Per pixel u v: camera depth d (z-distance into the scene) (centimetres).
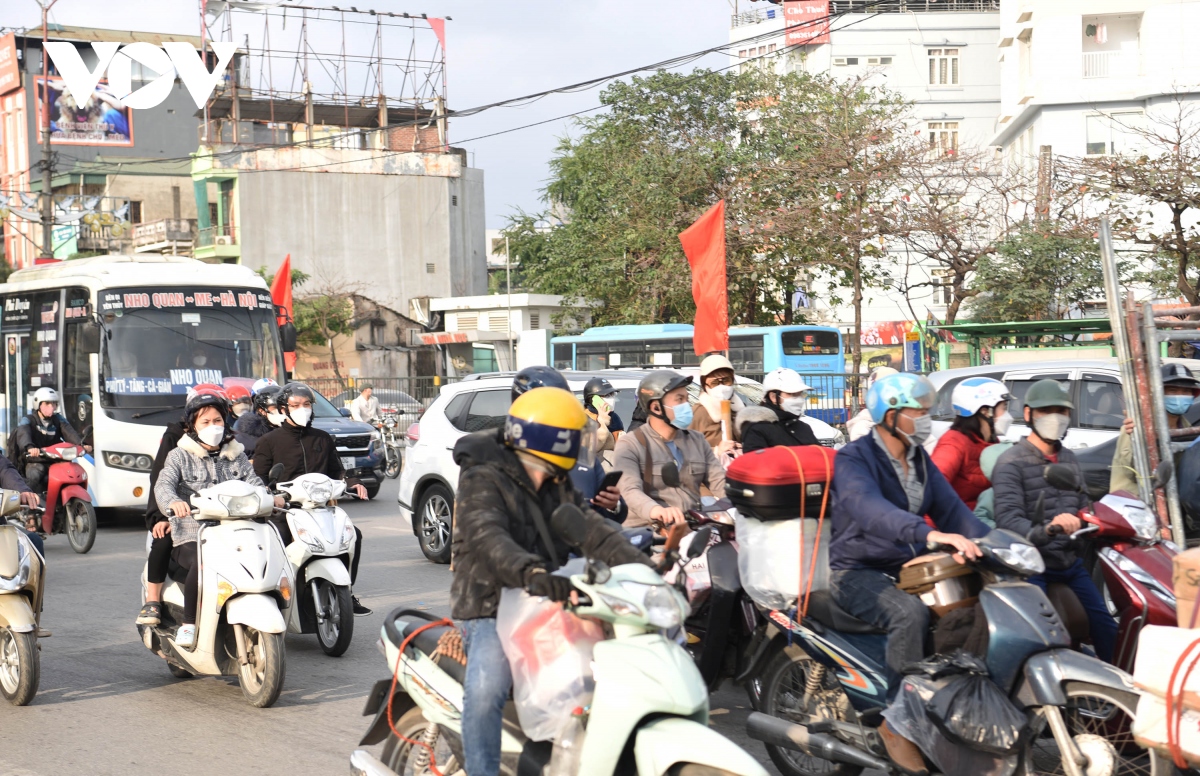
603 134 3850
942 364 2250
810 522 527
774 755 564
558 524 376
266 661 677
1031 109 3819
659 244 3628
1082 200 2917
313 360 5147
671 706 368
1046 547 543
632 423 890
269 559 691
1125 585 560
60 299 1661
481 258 5997
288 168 5459
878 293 4750
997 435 664
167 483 712
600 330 3212
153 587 730
